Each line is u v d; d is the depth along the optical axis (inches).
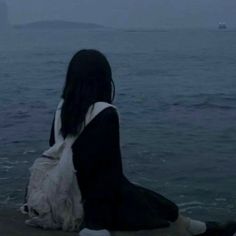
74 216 122.4
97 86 117.3
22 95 1113.4
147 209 122.0
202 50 3346.5
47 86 1325.0
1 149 533.3
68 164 116.3
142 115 808.9
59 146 120.6
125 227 119.5
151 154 506.3
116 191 115.3
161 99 1043.3
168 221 130.3
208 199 361.7
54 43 4911.4
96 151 113.0
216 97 1071.6
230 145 553.6
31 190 126.0
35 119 751.1
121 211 119.4
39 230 130.3
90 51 120.0
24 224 150.3
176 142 571.2
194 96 1095.0
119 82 1443.2
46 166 123.9
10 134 621.0
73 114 115.6
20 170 439.5
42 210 123.8
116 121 114.3
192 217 327.0
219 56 2731.3
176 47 3811.5
